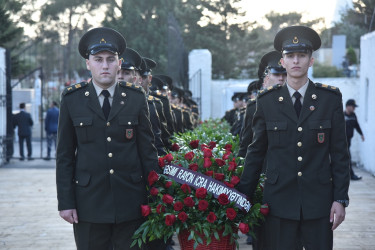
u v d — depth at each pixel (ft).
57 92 84.64
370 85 39.88
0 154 44.75
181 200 12.28
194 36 82.94
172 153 14.07
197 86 58.49
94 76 11.60
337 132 11.50
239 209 12.21
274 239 11.66
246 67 95.09
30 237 20.93
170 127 19.31
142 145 11.86
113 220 11.36
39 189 32.32
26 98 91.09
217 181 12.29
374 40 38.65
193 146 15.28
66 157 11.66
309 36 11.73
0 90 44.47
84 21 95.61
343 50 89.40
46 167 43.47
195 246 11.94
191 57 58.65
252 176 12.10
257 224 12.11
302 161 11.40
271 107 11.75
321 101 11.56
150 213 12.00
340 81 50.67
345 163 11.44
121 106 11.62
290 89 11.75
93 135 11.50
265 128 11.88
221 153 13.97
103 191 11.43
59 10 94.68
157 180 12.10
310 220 11.38
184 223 12.00
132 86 11.97
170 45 56.54
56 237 20.90
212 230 12.10
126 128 11.59
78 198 11.56
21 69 66.23
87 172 11.50
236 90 55.98
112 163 11.44
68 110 11.63
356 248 19.12
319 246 11.34
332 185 11.50
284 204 11.47
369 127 40.22
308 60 11.61
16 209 26.32
